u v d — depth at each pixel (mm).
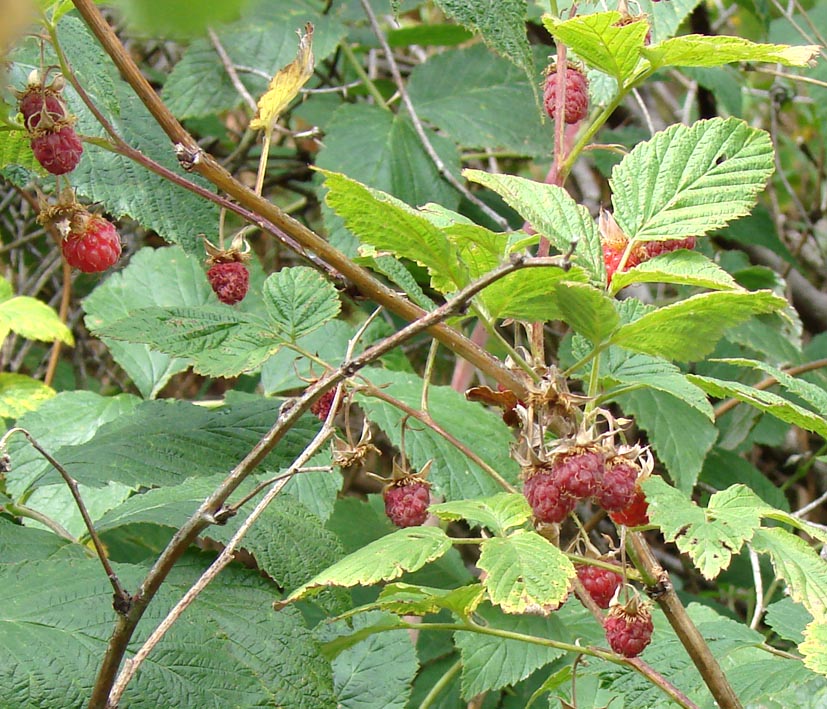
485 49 870
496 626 629
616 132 986
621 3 513
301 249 479
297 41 816
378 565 442
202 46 812
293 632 477
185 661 445
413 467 572
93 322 718
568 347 775
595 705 598
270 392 700
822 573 464
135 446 508
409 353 1004
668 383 509
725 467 823
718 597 855
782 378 511
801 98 1028
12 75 516
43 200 496
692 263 492
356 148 783
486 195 917
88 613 448
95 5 451
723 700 469
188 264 749
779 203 1308
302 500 611
